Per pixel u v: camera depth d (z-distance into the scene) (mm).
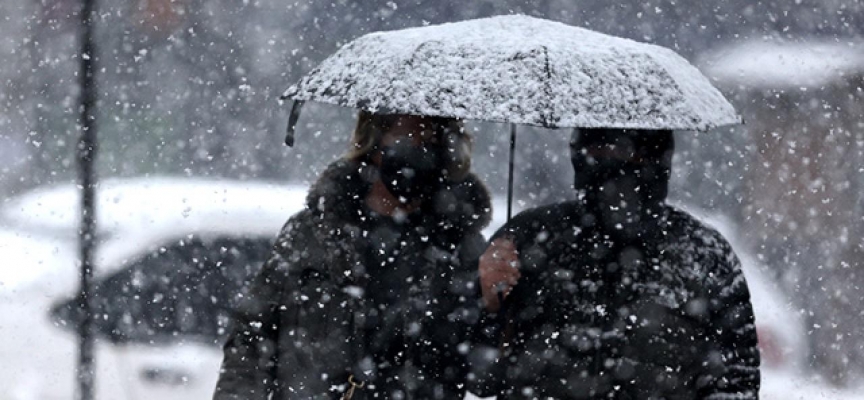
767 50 30609
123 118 38625
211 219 23141
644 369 14469
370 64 14227
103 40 40750
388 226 14594
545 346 14711
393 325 14539
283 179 37656
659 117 13766
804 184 28266
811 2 34844
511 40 14078
